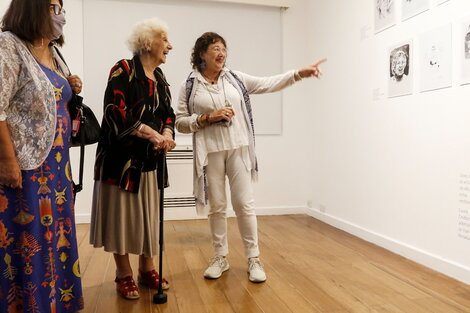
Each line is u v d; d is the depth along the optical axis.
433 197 2.67
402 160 2.98
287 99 4.63
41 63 1.58
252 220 2.44
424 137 2.74
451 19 2.48
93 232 2.14
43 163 1.56
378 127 3.27
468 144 2.38
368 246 3.22
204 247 3.20
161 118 2.25
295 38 4.63
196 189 2.41
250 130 2.45
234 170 2.42
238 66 4.50
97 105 4.18
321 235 3.60
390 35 3.09
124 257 2.19
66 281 1.72
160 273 2.11
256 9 4.52
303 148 4.67
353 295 2.19
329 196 4.13
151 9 4.27
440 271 2.57
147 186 2.12
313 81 4.44
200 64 2.42
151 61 2.18
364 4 3.43
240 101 2.41
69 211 1.71
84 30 4.13
